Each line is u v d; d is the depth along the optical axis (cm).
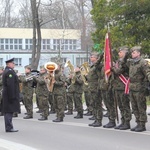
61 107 1450
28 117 1603
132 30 2497
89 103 1652
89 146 976
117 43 2436
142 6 2430
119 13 2495
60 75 1432
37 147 980
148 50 2402
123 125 1188
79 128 1265
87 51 5428
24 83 1596
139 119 1134
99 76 1216
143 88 1098
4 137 1136
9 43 6400
